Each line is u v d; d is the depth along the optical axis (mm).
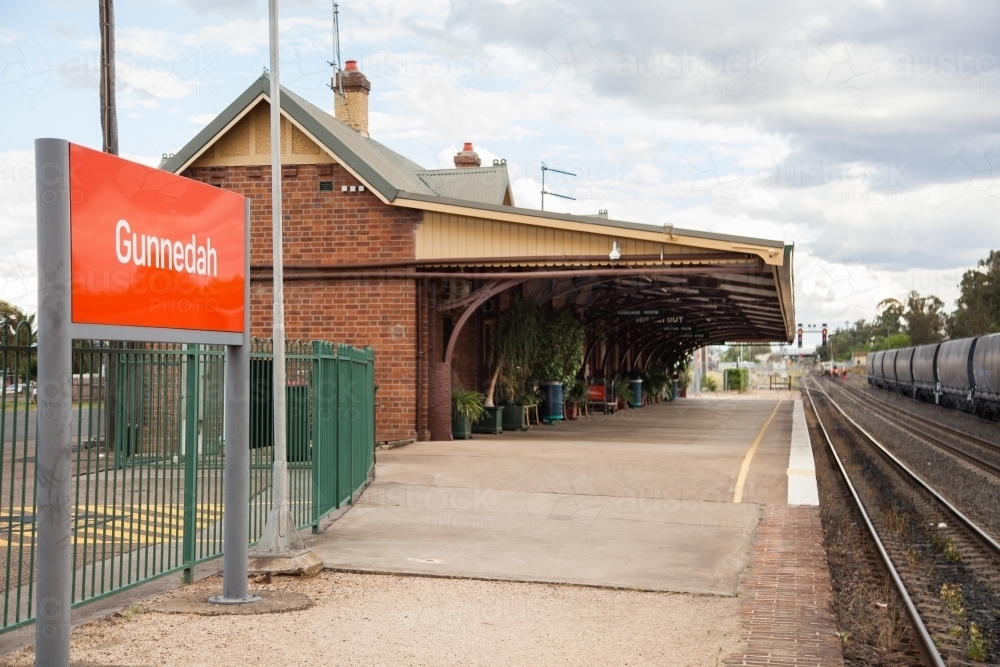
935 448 24922
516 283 19969
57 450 4914
